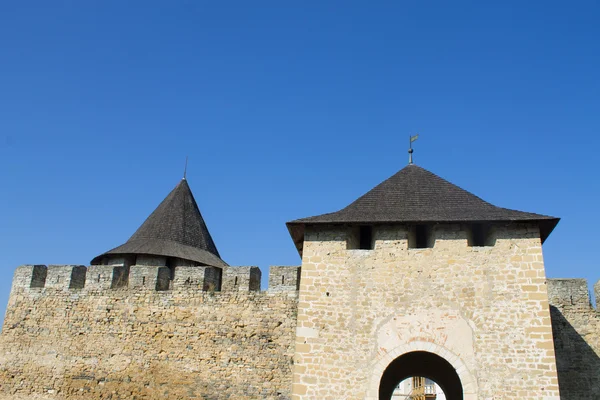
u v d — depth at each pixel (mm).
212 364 19391
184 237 26062
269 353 19172
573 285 18828
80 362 20344
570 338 18266
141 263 23703
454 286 14602
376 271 15070
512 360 13758
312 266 15375
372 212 16094
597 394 17719
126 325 20469
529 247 14688
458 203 16328
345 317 14727
